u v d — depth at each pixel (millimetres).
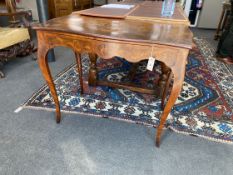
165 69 1537
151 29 1050
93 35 894
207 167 1054
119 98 1647
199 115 1466
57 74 2059
